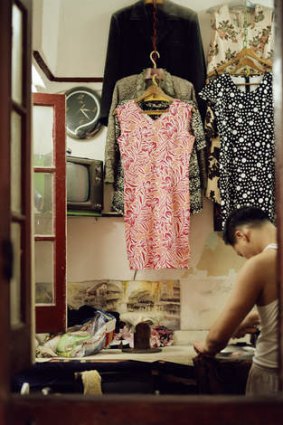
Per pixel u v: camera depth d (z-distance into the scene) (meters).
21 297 2.25
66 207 3.71
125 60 4.24
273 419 1.92
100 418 1.93
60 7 4.37
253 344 3.95
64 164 3.62
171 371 3.51
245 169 4.03
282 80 1.94
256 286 2.94
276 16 2.01
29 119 2.38
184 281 4.29
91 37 4.39
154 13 4.16
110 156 4.09
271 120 4.04
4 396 1.82
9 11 1.98
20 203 2.30
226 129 4.03
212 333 3.07
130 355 3.73
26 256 2.28
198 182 4.07
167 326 4.26
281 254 1.92
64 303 3.54
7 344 1.85
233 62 4.14
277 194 1.96
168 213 3.98
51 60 4.26
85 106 4.37
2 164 1.88
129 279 4.31
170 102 4.05
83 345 3.72
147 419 1.93
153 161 4.03
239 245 3.25
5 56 1.93
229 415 1.92
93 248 4.32
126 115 4.05
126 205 4.04
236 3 4.30
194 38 4.17
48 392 2.62
